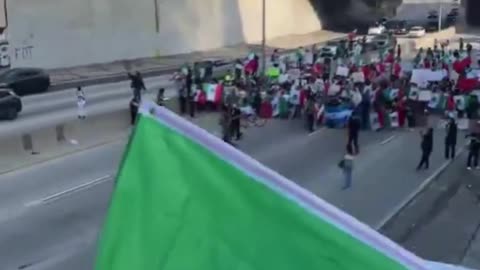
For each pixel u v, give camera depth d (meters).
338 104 32.09
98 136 27.84
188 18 60.88
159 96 31.23
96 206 18.89
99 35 50.97
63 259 15.23
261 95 33.97
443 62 43.16
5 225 17.23
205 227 2.75
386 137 30.06
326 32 84.56
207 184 2.79
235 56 59.47
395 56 52.47
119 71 47.91
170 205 2.80
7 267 14.69
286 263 2.66
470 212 19.75
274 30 75.69
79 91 30.27
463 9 98.44
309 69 40.56
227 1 66.44
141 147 2.90
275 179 2.74
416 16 98.06
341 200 20.45
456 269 3.68
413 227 18.25
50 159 24.06
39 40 45.81
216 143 2.84
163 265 2.75
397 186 22.12
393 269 2.57
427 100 32.91
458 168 24.77
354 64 42.47
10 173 22.08
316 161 25.64
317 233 2.65
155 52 56.78
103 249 2.84
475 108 31.36
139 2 54.78
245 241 2.70
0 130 28.12
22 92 38.53
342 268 2.62
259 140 29.27
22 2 44.41
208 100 34.00
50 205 18.92
